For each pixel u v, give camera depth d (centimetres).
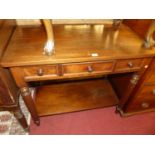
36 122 129
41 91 154
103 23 125
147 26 100
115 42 101
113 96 157
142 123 143
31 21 110
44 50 85
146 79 112
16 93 105
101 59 88
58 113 136
